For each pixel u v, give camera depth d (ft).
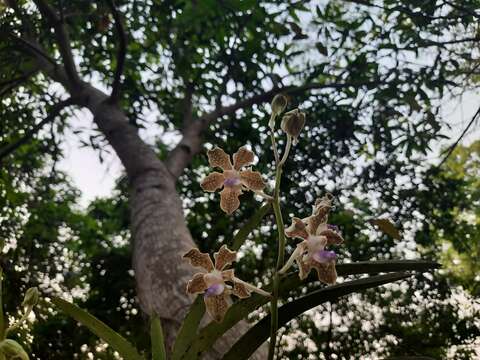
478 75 15.29
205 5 15.80
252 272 20.83
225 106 19.52
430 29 14.34
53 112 19.11
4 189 22.21
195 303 4.68
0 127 22.03
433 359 3.86
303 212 18.07
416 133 15.48
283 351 18.63
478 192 18.22
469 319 19.04
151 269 9.75
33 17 17.65
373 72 17.11
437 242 21.48
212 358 6.68
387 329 19.12
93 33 16.69
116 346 4.43
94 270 21.17
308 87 17.58
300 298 4.11
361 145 17.21
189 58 18.25
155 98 20.35
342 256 18.40
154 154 15.29
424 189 18.30
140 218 11.95
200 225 20.74
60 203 23.62
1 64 18.97
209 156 4.25
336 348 18.86
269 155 18.34
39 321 19.30
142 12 17.37
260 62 17.83
